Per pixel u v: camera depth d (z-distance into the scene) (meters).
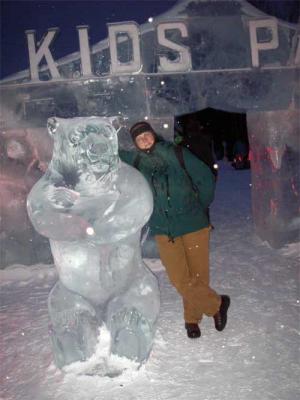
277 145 5.59
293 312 3.97
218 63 5.18
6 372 3.30
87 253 3.03
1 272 5.48
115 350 3.18
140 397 2.91
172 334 3.69
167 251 3.46
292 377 3.03
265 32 5.16
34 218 2.90
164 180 3.36
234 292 4.54
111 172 2.89
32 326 4.01
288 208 5.73
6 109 5.26
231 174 14.44
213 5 5.10
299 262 5.22
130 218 2.93
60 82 5.14
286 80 5.29
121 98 5.16
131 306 3.14
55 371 3.25
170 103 5.19
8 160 5.42
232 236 6.71
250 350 3.39
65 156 2.90
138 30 5.02
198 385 3.00
